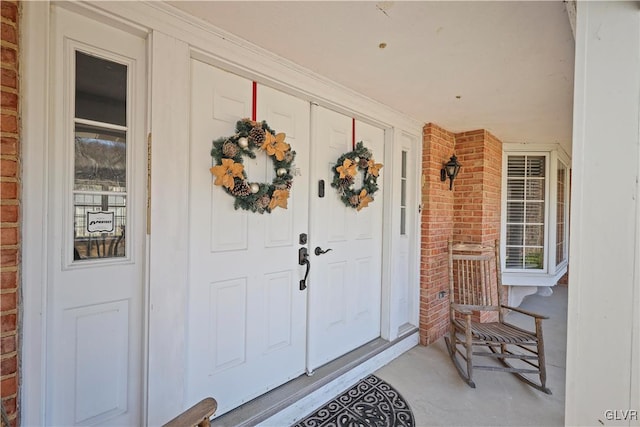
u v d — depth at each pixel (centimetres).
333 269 236
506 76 197
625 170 71
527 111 262
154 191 136
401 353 280
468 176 329
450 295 277
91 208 127
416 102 245
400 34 152
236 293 178
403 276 299
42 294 112
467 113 270
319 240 223
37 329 111
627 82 71
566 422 78
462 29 147
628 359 71
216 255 169
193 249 159
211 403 87
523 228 390
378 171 257
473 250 295
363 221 260
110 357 132
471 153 327
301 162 210
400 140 277
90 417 128
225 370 174
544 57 171
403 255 298
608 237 73
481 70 189
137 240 137
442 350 288
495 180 354
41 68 110
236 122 173
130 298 136
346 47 166
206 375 165
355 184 248
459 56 173
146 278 136
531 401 210
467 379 230
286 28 149
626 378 72
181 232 144
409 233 302
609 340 73
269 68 175
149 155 135
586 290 75
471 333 238
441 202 319
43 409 113
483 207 322
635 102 70
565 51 164
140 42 136
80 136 124
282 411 184
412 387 226
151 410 137
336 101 215
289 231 205
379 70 192
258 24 147
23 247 108
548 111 262
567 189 464
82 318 126
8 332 104
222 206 170
